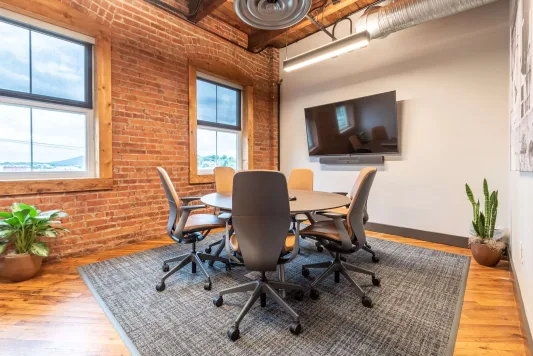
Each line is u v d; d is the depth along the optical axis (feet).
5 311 5.83
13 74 8.23
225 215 9.77
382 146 12.35
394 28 10.52
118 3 10.23
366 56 13.09
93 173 9.93
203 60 13.29
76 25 9.12
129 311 5.88
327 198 7.82
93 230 9.69
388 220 12.53
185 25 12.52
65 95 9.31
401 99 11.98
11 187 7.86
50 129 9.04
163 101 11.74
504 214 9.48
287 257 5.72
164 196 11.82
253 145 16.21
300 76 16.12
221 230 12.98
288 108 16.89
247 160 15.89
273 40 16.03
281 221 5.09
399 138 12.05
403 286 7.11
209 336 5.05
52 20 8.62
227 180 11.59
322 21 13.55
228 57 14.61
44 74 8.86
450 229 10.76
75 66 9.52
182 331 5.20
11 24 8.17
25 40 8.46
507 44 9.36
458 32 10.41
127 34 10.52
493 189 9.72
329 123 14.26
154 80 11.41
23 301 6.25
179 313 5.82
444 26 10.74
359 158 13.48
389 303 6.25
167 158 11.93
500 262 8.73
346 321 5.54
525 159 5.12
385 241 11.30
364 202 6.61
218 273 7.98
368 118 12.69
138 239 10.98
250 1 6.33
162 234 11.77
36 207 8.38
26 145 8.56
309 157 15.90
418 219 11.60
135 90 10.79
